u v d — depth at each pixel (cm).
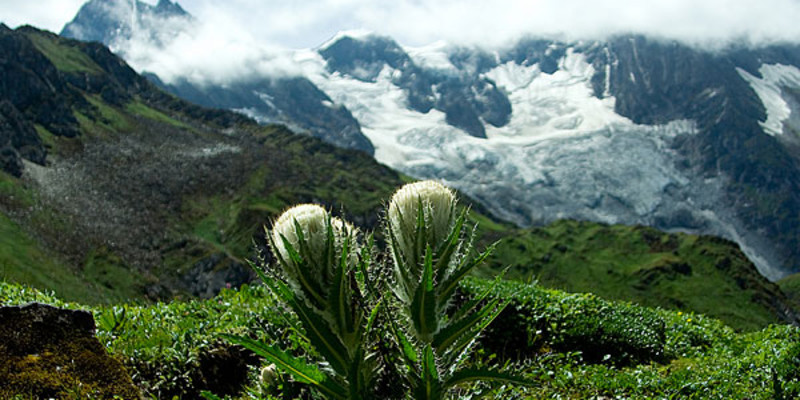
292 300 321
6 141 17662
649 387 818
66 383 541
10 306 566
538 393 775
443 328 335
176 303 969
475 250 348
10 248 11294
